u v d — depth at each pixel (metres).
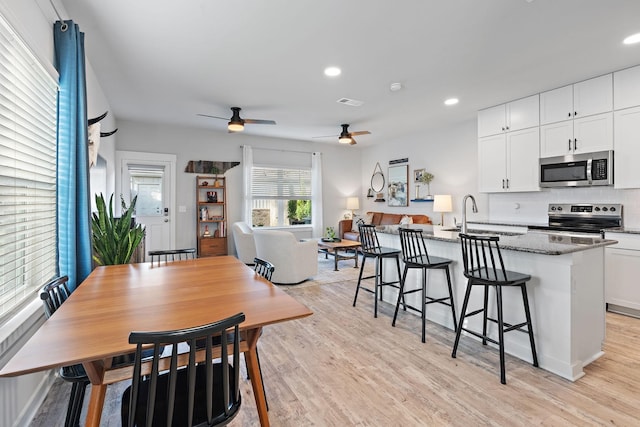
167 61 3.13
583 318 2.16
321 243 5.61
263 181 6.82
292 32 2.61
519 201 4.53
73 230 2.15
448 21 2.44
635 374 2.11
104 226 2.87
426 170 6.16
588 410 1.76
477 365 2.26
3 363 1.45
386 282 3.67
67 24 2.17
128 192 5.43
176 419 1.13
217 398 1.26
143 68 3.29
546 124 3.90
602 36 2.66
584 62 3.14
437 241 3.05
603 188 3.71
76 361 0.96
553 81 3.60
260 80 3.60
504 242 2.33
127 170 5.43
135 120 5.36
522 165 4.15
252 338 1.46
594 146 3.48
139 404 1.22
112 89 3.89
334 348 2.54
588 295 2.21
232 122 4.47
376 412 1.78
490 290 2.54
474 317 2.68
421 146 6.26
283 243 4.34
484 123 4.62
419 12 2.33
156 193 5.66
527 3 2.22
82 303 1.48
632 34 2.62
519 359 2.33
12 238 1.69
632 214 3.49
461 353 2.44
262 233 4.45
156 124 5.64
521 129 4.16
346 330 2.89
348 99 4.23
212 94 4.06
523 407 1.80
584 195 3.87
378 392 1.96
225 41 2.75
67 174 2.15
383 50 2.90
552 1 2.19
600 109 3.44
